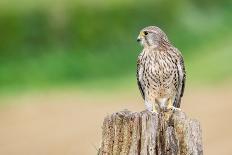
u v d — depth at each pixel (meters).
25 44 38.94
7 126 29.97
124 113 10.96
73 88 34.94
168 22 40.69
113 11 40.12
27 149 27.20
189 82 34.16
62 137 28.28
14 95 34.03
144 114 10.91
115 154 10.92
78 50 38.47
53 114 31.17
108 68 37.25
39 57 38.03
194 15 41.78
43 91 34.50
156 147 10.88
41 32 39.38
